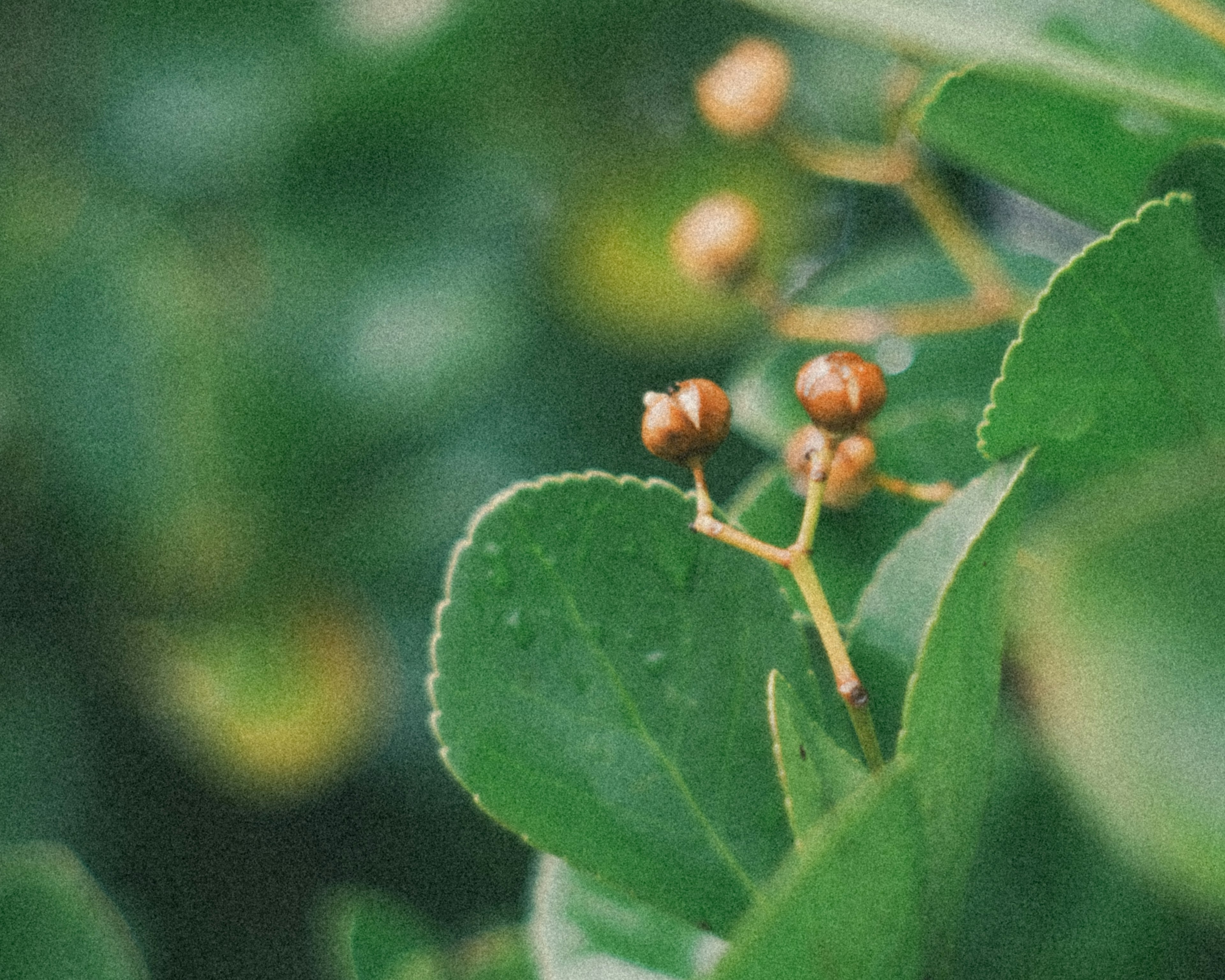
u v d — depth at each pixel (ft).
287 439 1.62
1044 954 0.88
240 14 1.61
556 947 0.87
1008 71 0.81
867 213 1.31
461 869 1.60
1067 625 0.70
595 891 0.88
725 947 0.86
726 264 0.96
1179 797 0.69
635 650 0.78
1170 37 0.82
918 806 0.70
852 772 0.74
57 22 1.74
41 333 1.67
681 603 0.78
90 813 1.69
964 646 0.74
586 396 1.53
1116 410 0.78
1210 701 0.69
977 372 0.95
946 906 0.75
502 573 0.77
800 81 1.28
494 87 1.45
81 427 1.66
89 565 1.72
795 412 0.96
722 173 1.33
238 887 1.69
